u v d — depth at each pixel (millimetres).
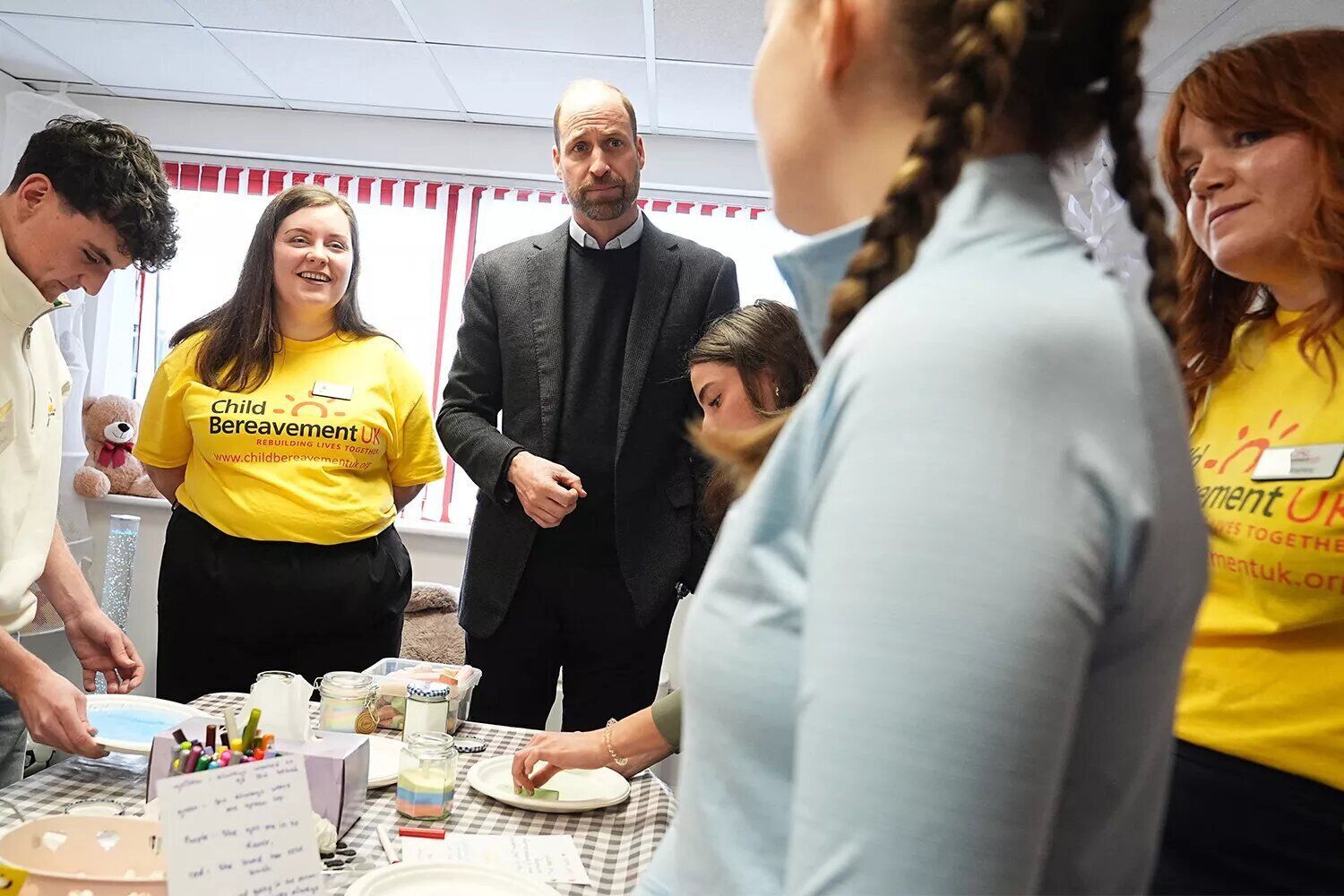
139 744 1278
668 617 2217
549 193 4211
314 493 2250
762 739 409
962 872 308
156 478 2439
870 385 360
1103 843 406
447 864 1020
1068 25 452
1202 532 410
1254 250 1190
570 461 2203
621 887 1076
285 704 1189
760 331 1757
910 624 322
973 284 377
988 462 332
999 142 450
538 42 3361
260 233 2297
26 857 862
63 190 1558
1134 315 396
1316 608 1090
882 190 468
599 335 2260
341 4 3188
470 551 2250
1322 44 1152
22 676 1290
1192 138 1258
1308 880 1070
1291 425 1168
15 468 1646
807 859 333
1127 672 393
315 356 2348
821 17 465
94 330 4023
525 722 2229
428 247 4188
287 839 845
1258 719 1126
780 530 415
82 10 3342
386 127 4176
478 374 2295
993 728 312
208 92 4039
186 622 2277
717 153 4133
